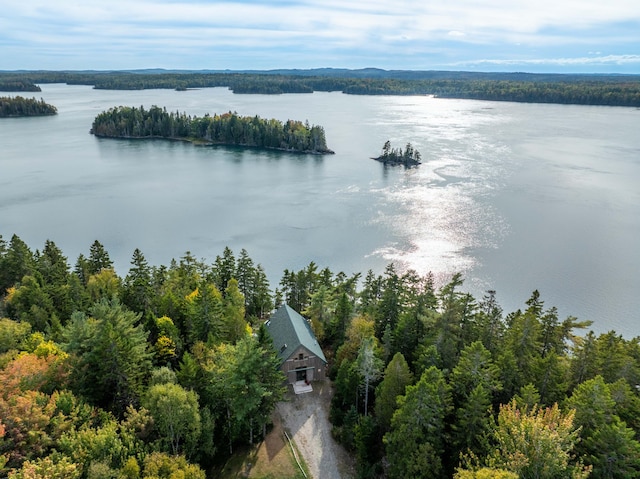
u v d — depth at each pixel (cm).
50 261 8206
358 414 4744
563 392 4159
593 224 12000
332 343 6419
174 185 16725
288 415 5028
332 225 12300
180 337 5928
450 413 3975
